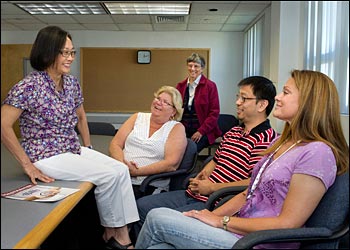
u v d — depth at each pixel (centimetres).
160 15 534
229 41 652
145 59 646
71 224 231
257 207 141
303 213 123
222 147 205
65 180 172
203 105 357
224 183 189
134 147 237
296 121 138
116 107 655
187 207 190
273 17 441
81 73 650
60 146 180
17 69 638
